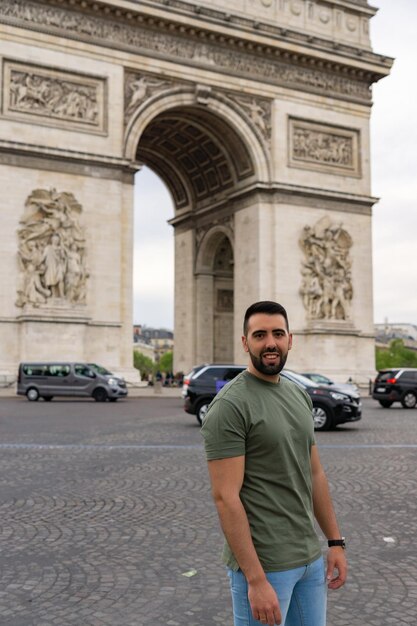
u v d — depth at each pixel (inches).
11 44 2677.2
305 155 3280.0
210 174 3565.5
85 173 2765.7
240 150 3228.3
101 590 498.9
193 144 3481.8
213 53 3093.0
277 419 273.9
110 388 2448.3
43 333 2613.2
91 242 2760.8
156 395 2790.4
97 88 2834.6
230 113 3129.9
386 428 1609.3
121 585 510.0
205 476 945.5
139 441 1305.4
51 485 880.3
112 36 2874.0
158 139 3558.1
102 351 2753.4
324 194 3257.9
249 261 3225.9
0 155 2618.1
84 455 1126.4
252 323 280.2
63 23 2778.1
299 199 3218.5
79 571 542.6
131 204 2881.4
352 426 1660.9
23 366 2480.3
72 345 2655.0
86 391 2456.9
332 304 3233.3
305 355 3174.2
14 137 2662.4
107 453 1149.1
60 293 2679.6
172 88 3011.8
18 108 2679.6
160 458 1098.7
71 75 2785.4
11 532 658.2
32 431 1449.3
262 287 3129.9
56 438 1337.4
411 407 2396.7
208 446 266.5
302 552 268.8
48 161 2699.3
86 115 2802.7
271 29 3142.2
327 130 3341.5
